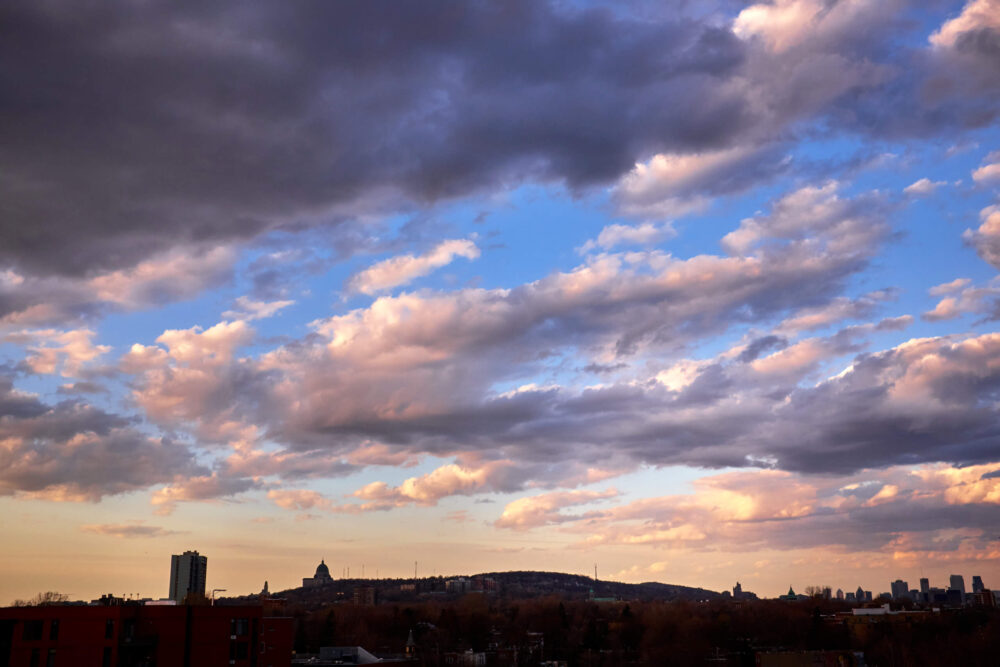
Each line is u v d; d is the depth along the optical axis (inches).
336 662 6437.0
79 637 4517.7
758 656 7810.0
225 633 4891.7
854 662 7810.0
